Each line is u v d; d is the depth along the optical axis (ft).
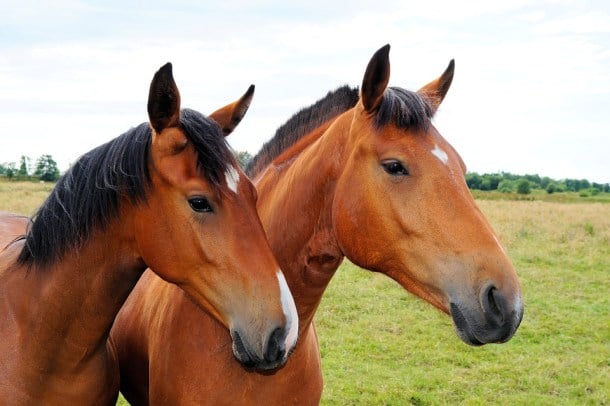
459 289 6.85
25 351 7.90
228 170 7.17
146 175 7.22
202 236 7.11
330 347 21.49
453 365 20.26
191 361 8.38
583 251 41.06
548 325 24.61
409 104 7.37
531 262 37.24
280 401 8.41
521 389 18.62
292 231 8.38
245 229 7.18
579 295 29.50
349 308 26.50
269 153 9.56
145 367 9.84
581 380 19.20
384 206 7.30
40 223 7.98
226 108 8.18
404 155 7.18
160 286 9.66
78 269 7.79
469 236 6.92
